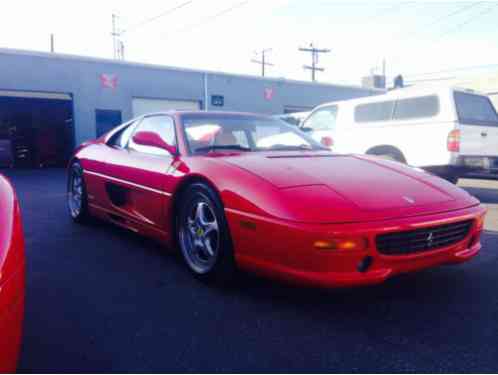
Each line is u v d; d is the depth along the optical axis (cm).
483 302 249
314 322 224
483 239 397
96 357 191
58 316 232
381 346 200
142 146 363
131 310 238
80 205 439
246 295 258
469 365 183
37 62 1374
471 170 630
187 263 290
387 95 696
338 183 245
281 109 2025
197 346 200
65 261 325
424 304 246
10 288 135
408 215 225
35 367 183
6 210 154
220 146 323
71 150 1482
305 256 212
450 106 607
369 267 215
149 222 329
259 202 232
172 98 1686
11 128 1374
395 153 682
